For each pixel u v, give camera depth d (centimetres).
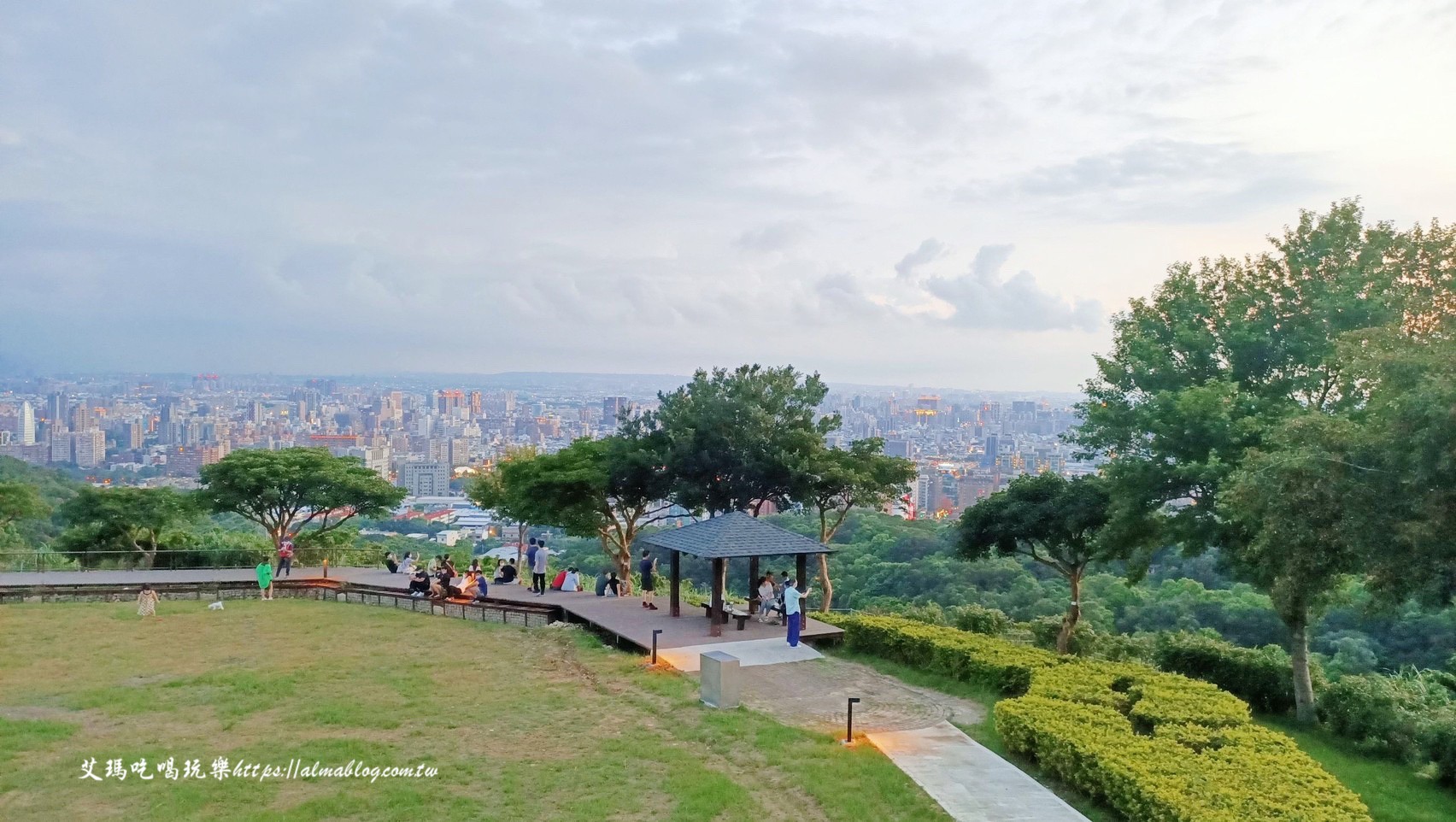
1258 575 2464
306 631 2683
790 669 2211
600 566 5938
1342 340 1919
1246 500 1980
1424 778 1989
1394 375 1720
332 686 2044
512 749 1603
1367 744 2234
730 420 3916
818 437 3969
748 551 2577
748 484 3919
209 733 1692
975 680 2111
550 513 4156
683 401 4097
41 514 4578
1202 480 2536
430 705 1886
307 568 4069
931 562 5378
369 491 4734
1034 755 1578
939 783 1440
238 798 1372
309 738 1661
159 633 2628
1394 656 4091
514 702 1905
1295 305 2633
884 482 4088
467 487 5019
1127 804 1308
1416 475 1617
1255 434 2441
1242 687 2641
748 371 4088
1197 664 2753
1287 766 1393
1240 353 2670
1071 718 1608
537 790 1409
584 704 1892
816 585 5378
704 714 1794
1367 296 2462
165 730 1711
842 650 2512
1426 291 2278
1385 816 1672
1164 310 2928
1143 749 1433
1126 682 1939
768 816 1307
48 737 1639
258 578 3328
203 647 2448
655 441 4075
